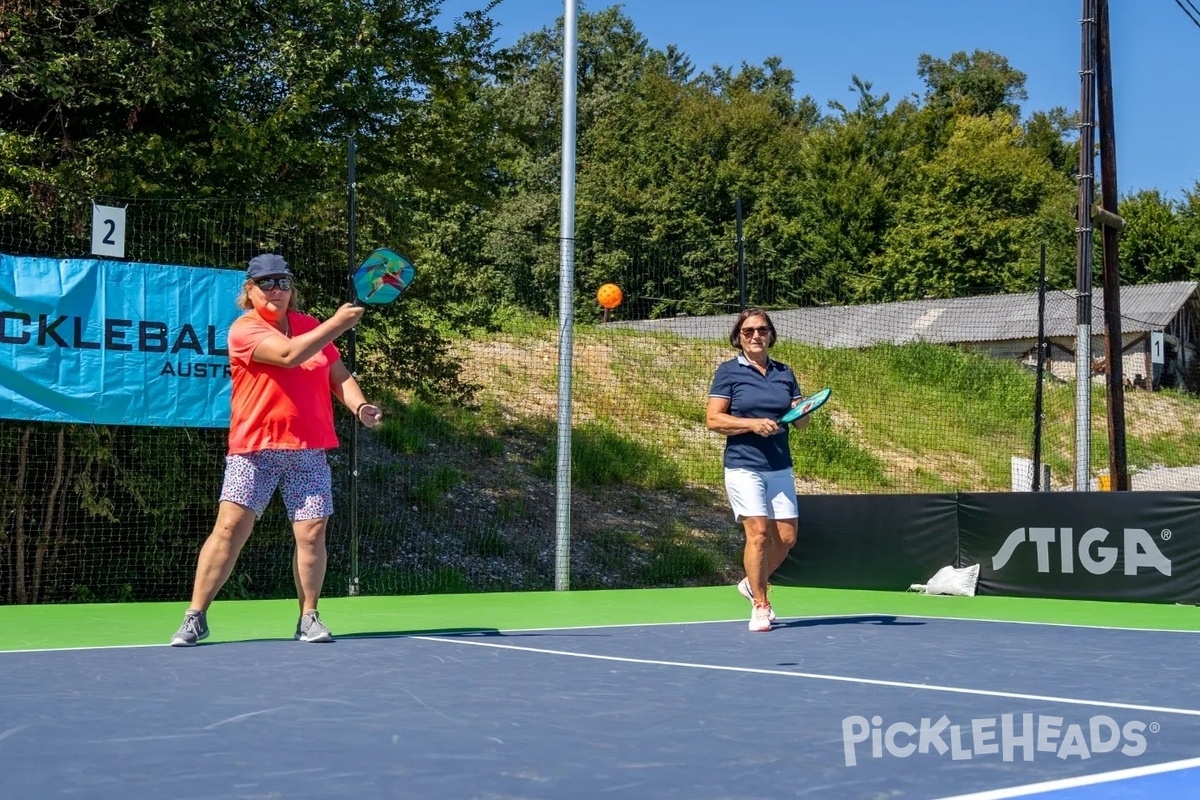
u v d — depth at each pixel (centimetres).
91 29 1101
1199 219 5253
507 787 284
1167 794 277
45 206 1066
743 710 398
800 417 707
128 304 961
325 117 1370
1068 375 3634
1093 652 588
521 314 1795
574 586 1507
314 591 621
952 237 5009
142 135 1162
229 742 338
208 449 1149
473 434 1805
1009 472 2300
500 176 1678
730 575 1631
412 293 1459
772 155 5416
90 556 1143
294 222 1185
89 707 398
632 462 1862
